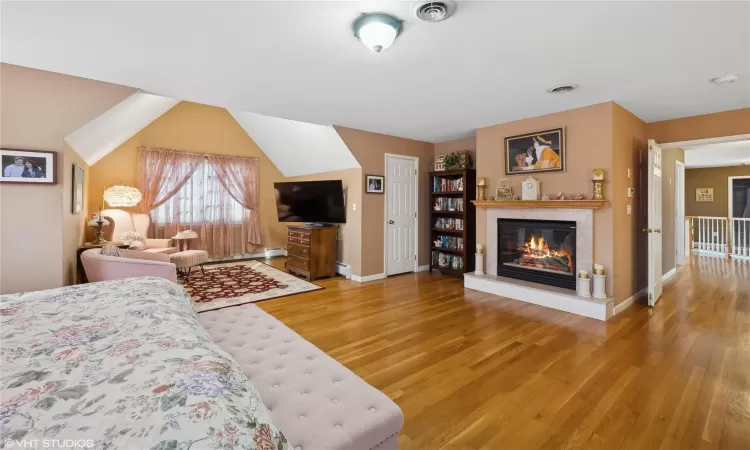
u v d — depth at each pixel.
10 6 1.79
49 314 1.39
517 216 4.14
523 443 1.60
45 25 2.00
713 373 2.23
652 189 3.64
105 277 2.91
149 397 0.78
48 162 2.85
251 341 1.92
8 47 2.30
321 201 5.30
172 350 1.05
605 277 3.44
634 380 2.15
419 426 1.72
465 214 5.04
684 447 1.56
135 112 4.36
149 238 5.68
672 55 2.39
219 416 0.75
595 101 3.41
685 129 3.90
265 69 2.66
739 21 1.94
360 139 4.82
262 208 7.01
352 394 1.41
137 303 1.54
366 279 4.97
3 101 2.68
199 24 1.99
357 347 2.67
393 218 5.29
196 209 6.22
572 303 3.47
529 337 2.85
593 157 3.50
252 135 6.67
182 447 0.65
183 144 6.09
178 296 1.87
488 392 2.03
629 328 3.04
